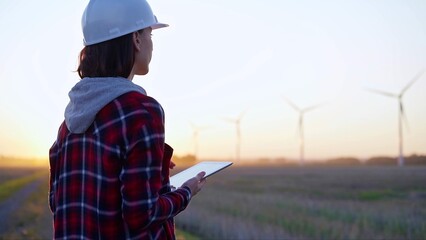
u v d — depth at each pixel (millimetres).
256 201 31078
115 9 2654
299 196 37781
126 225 2512
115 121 2490
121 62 2674
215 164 3135
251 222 19438
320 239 16719
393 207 27297
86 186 2543
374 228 19281
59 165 2768
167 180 2715
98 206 2508
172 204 2588
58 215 2654
